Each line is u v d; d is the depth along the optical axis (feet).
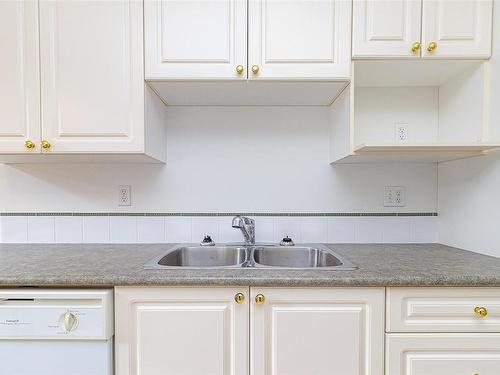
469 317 3.30
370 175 5.17
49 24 4.03
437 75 4.70
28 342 3.26
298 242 5.16
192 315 3.30
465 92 4.49
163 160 5.04
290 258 4.91
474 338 3.28
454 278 3.23
